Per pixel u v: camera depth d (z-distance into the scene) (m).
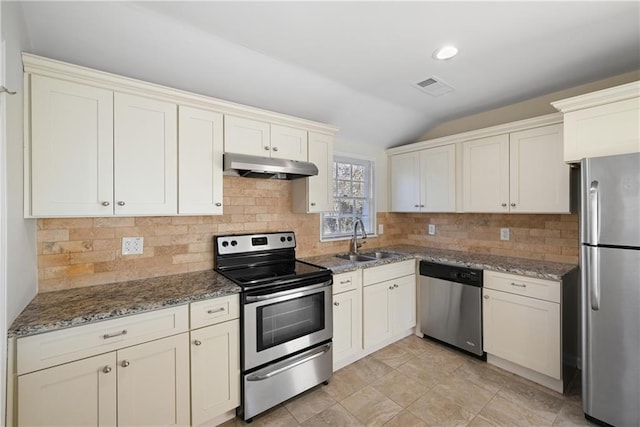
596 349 1.77
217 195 2.06
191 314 1.67
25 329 1.22
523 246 2.80
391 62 2.03
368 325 2.60
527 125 2.46
